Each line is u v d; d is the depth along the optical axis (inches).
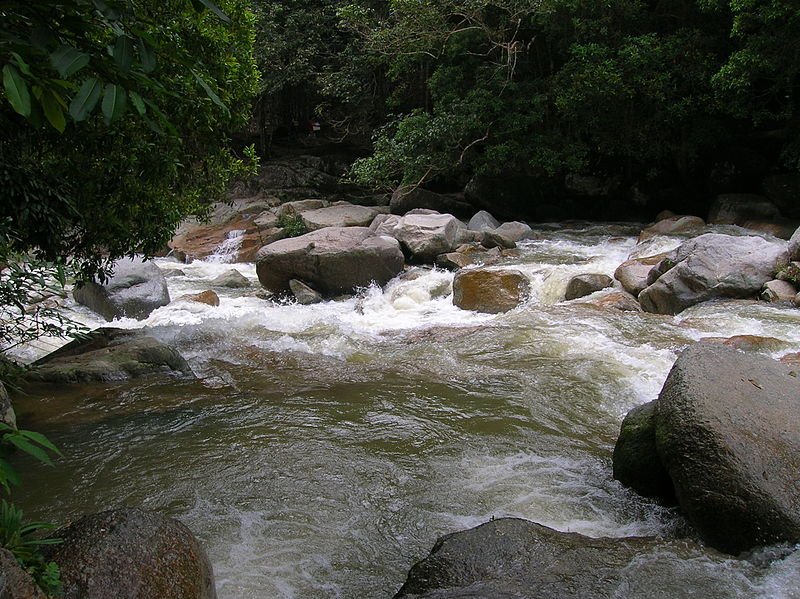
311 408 251.3
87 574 107.5
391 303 444.1
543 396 263.4
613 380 276.7
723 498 144.6
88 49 82.3
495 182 748.6
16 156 196.5
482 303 415.5
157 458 208.4
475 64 721.0
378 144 709.9
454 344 335.6
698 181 729.0
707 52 613.9
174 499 183.8
